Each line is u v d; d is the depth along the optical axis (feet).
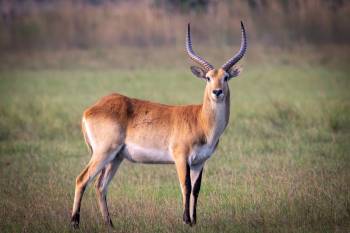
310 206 107.76
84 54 408.46
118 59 389.39
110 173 107.96
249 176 130.72
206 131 105.40
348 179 124.67
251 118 191.31
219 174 135.23
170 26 443.32
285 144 159.22
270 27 443.73
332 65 353.10
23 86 290.56
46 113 202.49
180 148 104.58
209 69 109.09
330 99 228.63
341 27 447.01
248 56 386.32
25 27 447.83
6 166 143.84
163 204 113.19
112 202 115.75
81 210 111.65
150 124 106.22
